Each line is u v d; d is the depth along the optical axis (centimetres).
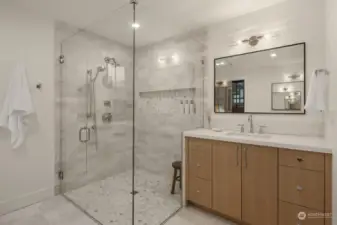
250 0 206
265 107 222
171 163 292
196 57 277
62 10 227
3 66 207
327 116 166
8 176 213
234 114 245
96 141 298
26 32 224
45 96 243
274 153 167
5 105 203
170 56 301
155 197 248
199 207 222
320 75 167
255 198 177
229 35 248
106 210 217
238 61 241
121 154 325
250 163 180
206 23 259
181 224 191
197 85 276
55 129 254
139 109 337
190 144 224
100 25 263
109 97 313
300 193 155
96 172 296
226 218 201
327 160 143
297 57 201
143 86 331
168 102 304
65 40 261
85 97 286
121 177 310
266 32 220
